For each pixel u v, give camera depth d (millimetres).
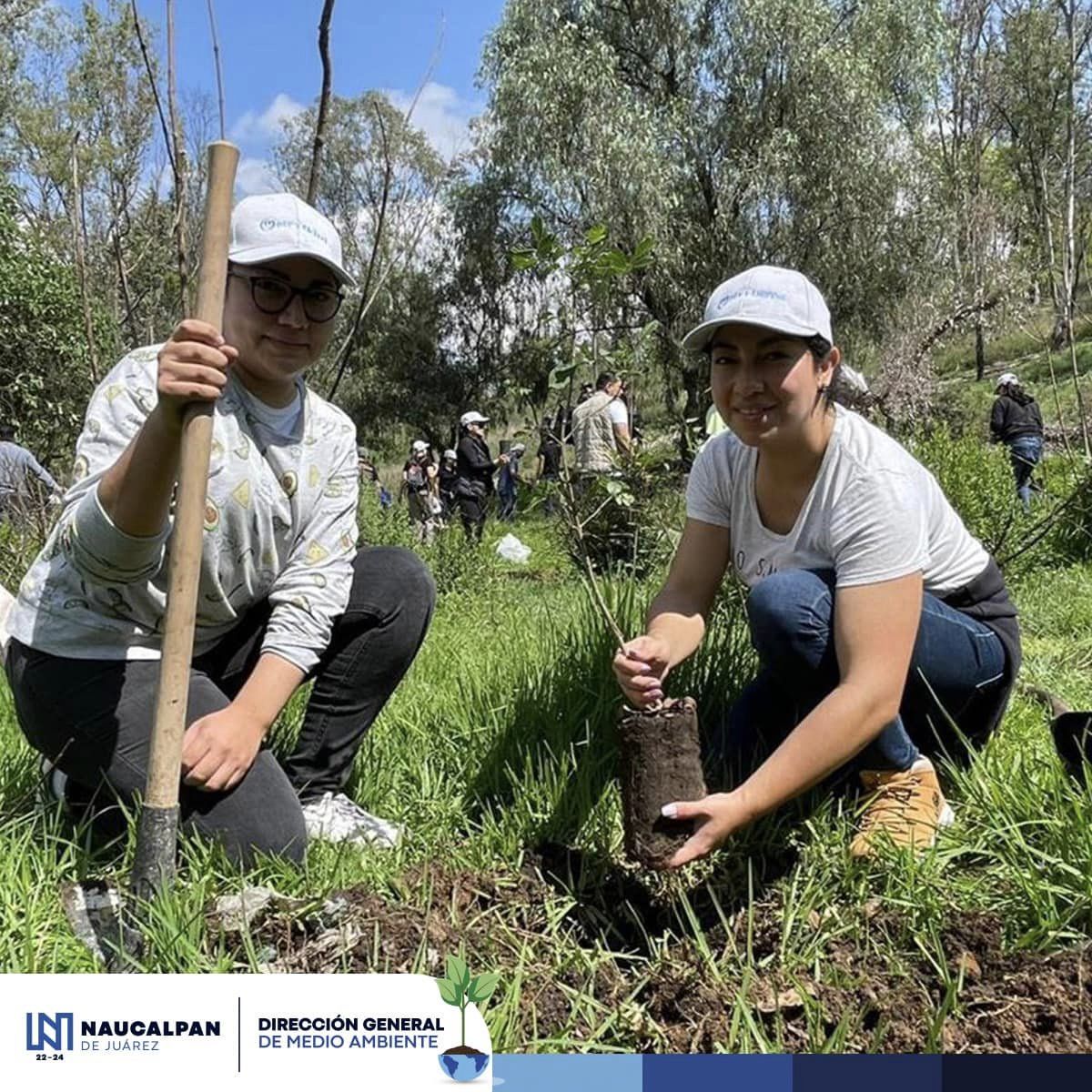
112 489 1956
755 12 18953
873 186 19188
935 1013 1769
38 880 2049
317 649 2359
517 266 2438
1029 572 6457
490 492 12484
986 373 24000
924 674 2439
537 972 1937
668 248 18766
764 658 2354
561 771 2537
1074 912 1950
